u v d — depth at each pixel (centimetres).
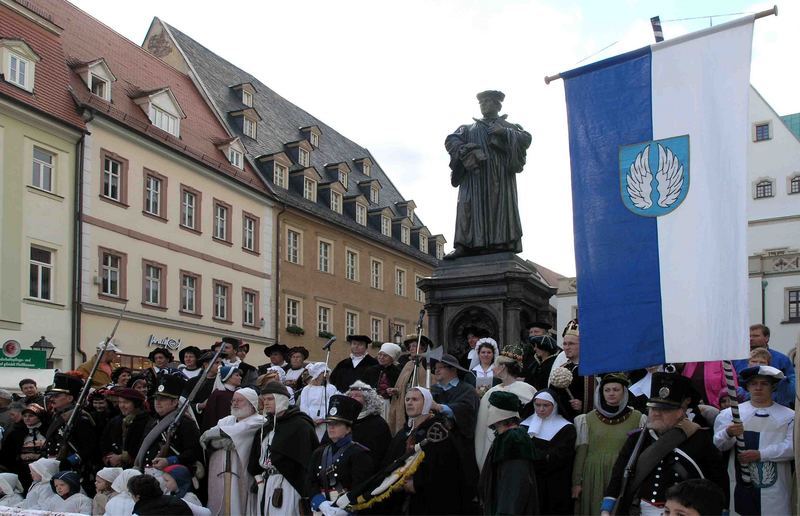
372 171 5512
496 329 1293
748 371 643
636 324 625
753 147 4866
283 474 787
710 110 625
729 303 599
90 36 3241
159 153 3150
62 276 2662
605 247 645
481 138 1385
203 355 1185
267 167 3984
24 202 2541
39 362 1958
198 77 3928
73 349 2666
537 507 588
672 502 445
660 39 666
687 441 570
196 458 863
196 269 3325
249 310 3700
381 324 4809
